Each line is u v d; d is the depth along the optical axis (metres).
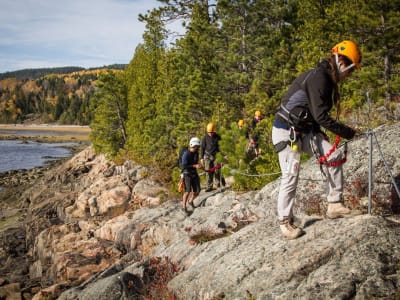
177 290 6.04
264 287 4.40
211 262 5.81
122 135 34.44
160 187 18.80
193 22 19.19
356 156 6.43
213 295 4.99
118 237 12.70
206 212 10.44
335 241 4.35
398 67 12.98
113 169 28.38
